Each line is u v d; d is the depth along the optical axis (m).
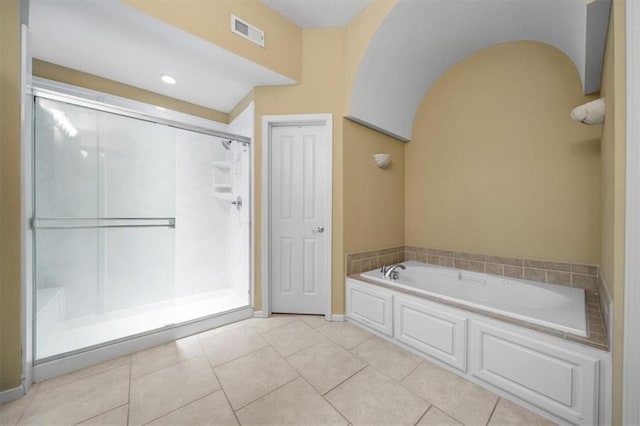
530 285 2.06
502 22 2.04
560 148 2.05
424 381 1.54
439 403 1.36
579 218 1.97
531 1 1.77
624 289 1.00
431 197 2.83
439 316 1.68
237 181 3.05
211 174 3.15
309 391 1.45
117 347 1.79
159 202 2.46
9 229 1.37
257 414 1.28
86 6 1.49
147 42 1.83
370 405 1.34
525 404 1.33
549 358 1.26
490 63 2.39
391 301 1.99
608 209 1.31
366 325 2.20
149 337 1.92
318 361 1.74
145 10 1.55
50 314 1.78
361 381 1.53
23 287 1.41
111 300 2.24
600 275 1.74
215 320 2.25
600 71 1.63
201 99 2.85
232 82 2.41
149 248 2.44
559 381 1.22
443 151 2.73
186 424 1.22
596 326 1.30
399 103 2.71
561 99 2.04
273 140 2.52
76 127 2.00
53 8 1.50
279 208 2.53
